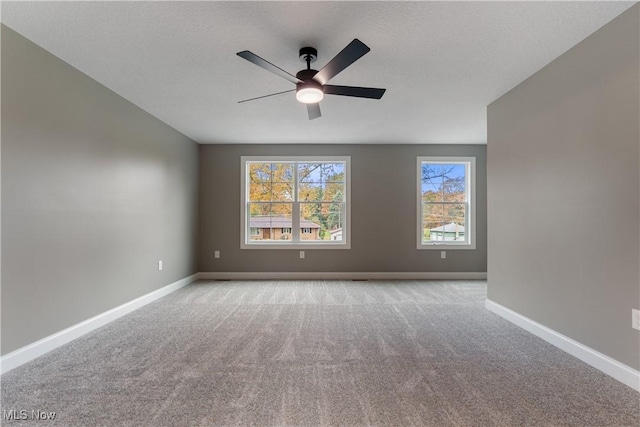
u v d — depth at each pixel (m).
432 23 2.16
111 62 2.70
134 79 3.03
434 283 5.21
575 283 2.43
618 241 2.08
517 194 3.15
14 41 2.25
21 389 1.95
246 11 2.04
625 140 2.03
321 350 2.54
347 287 4.91
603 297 2.19
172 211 4.63
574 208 2.44
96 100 3.06
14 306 2.24
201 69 2.83
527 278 3.00
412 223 5.63
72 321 2.76
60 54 2.56
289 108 3.82
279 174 5.71
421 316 3.44
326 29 2.23
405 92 3.35
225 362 2.32
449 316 3.44
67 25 2.18
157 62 2.71
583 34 2.28
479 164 5.66
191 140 5.27
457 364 2.30
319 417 1.70
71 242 2.75
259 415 1.71
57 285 2.60
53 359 2.36
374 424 1.64
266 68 2.27
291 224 5.69
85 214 2.92
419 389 1.97
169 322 3.23
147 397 1.87
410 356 2.44
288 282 5.28
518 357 2.42
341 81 3.08
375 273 5.59
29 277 2.36
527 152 3.00
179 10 2.02
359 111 3.94
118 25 2.18
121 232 3.45
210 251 5.60
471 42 2.40
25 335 2.32
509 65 2.75
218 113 4.00
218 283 5.18
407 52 2.54
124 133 3.50
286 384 2.02
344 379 2.09
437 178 5.70
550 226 2.69
